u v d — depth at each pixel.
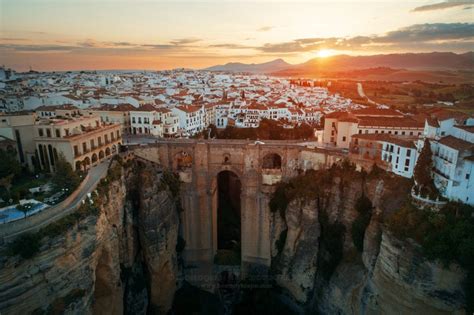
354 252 70.38
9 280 41.66
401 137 71.44
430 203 53.25
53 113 96.56
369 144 70.06
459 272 46.91
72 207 51.31
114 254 62.47
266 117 146.25
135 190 75.81
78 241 49.94
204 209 89.56
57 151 64.38
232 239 101.56
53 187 56.62
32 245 43.03
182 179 88.62
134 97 126.19
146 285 76.88
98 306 61.09
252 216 89.19
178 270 88.00
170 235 79.94
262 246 89.44
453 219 49.47
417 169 57.66
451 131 61.25
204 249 91.38
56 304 46.97
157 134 101.12
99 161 72.62
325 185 76.75
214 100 171.12
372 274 61.72
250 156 86.38
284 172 86.44
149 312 77.44
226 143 86.94
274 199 85.81
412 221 52.91
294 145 85.25
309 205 76.75
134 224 74.12
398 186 61.97
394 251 53.97
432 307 50.06
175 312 81.81
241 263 91.31
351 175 72.00
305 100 190.00
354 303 66.25
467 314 47.09
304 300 78.12
